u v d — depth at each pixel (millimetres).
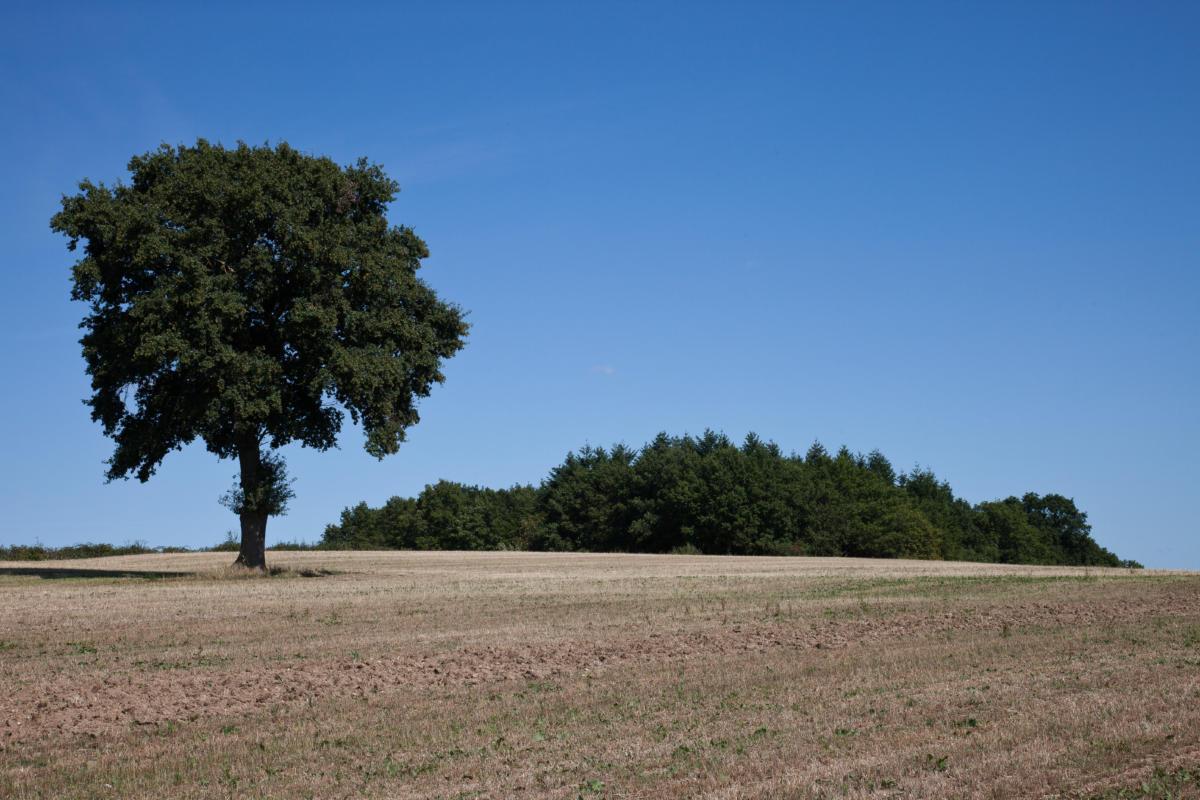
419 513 148500
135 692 17922
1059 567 59469
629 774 12039
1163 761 11961
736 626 27062
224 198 45062
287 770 12711
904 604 32719
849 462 146375
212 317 44125
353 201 49406
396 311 48812
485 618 29438
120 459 46312
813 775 11695
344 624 28078
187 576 48500
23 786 12164
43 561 73000
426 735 14469
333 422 49312
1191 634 23984
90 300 45875
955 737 13430
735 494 122188
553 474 143250
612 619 29047
